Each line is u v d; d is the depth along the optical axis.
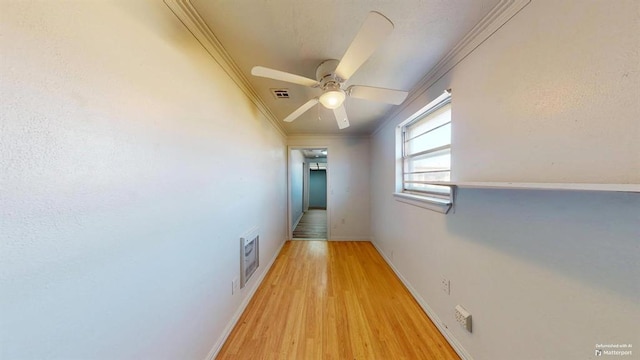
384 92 1.59
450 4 1.11
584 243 0.80
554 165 0.90
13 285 0.52
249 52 1.51
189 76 1.20
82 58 0.67
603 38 0.74
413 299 2.21
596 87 0.76
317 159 8.55
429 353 1.52
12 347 0.52
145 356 0.90
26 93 0.54
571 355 0.83
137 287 0.87
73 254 0.65
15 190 0.52
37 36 0.56
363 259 3.34
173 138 1.08
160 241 0.99
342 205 4.36
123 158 0.81
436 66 1.69
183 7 1.10
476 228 1.34
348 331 1.74
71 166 0.64
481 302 1.30
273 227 3.22
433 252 1.86
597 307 0.76
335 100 1.58
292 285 2.50
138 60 0.88
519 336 1.05
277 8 1.13
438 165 2.07
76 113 0.65
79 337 0.66
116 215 0.78
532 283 0.98
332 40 1.38
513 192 1.09
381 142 3.54
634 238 0.67
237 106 1.83
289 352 1.53
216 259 1.50
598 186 0.61
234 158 1.79
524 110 1.03
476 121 1.34
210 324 1.43
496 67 1.19
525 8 1.02
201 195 1.32
